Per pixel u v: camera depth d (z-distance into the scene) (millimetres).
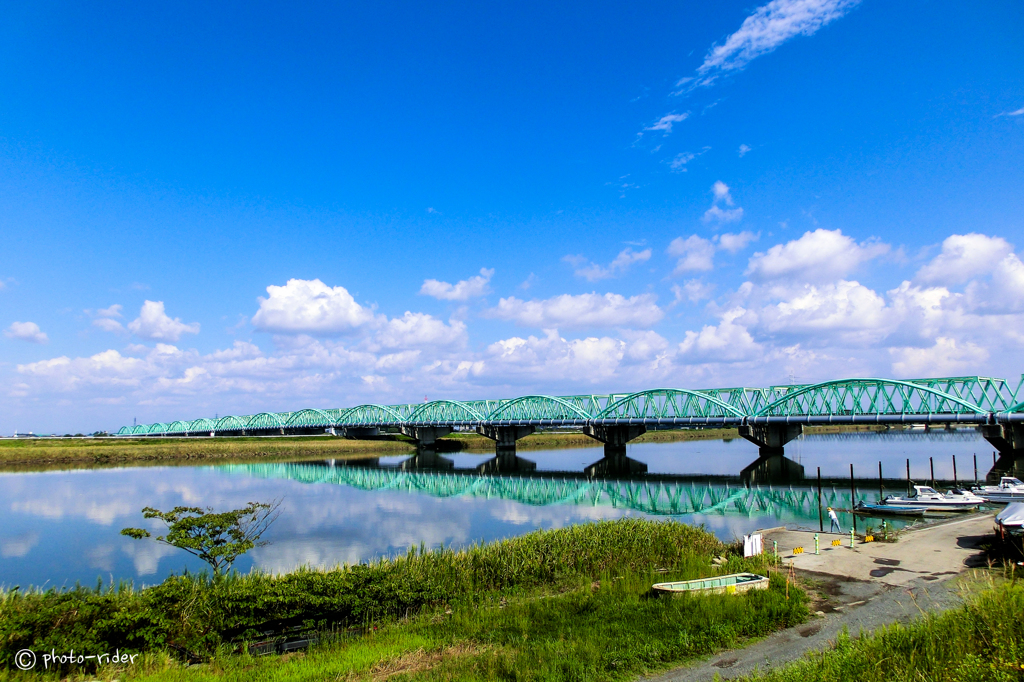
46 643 19328
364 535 50031
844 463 106500
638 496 74500
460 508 65062
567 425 132625
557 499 72188
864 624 20969
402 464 123938
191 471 107688
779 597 23328
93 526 55062
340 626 23516
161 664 19438
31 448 133375
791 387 108688
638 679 17016
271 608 22938
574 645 19500
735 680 16531
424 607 25500
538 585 29250
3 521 57625
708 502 67188
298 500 71062
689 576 27781
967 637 15570
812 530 41219
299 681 17562
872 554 31875
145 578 38156
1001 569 27219
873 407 94000
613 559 31797
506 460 134000
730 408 109812
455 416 159000
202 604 22641
